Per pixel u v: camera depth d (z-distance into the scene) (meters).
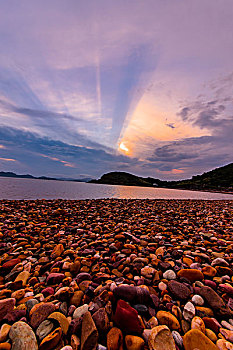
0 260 3.78
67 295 2.46
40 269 3.40
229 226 7.45
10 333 1.81
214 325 2.02
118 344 1.74
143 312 2.18
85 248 4.58
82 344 1.73
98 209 11.91
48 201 15.39
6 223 7.02
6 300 2.34
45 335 1.82
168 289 2.70
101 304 2.28
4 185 34.59
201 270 3.32
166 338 1.80
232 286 2.79
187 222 7.99
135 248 4.46
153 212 11.05
